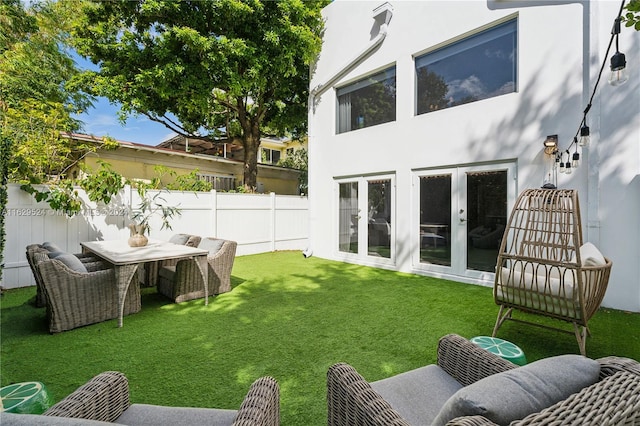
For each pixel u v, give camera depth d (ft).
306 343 9.64
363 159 22.57
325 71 25.43
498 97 16.10
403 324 11.17
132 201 20.33
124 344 9.59
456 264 17.79
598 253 9.20
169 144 45.60
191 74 22.91
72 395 3.86
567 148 14.03
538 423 2.46
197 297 14.21
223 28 23.59
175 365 8.30
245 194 26.45
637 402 2.78
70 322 10.65
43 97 29.17
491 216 16.51
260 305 13.38
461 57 17.70
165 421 4.30
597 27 13.17
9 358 8.68
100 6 22.76
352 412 4.00
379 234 21.75
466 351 5.18
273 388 4.11
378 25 21.53
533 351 9.13
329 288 16.14
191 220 23.22
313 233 26.27
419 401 4.67
